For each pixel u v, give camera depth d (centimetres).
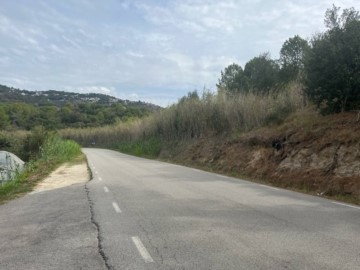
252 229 779
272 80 3331
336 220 857
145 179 1781
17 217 980
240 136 2481
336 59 1683
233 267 557
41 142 3719
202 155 2906
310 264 565
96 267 574
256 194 1270
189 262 584
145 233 765
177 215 933
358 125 1516
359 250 632
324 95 1758
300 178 1513
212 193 1296
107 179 1830
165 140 4334
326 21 1758
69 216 966
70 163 3111
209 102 3459
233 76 4609
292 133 1848
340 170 1372
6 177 2083
